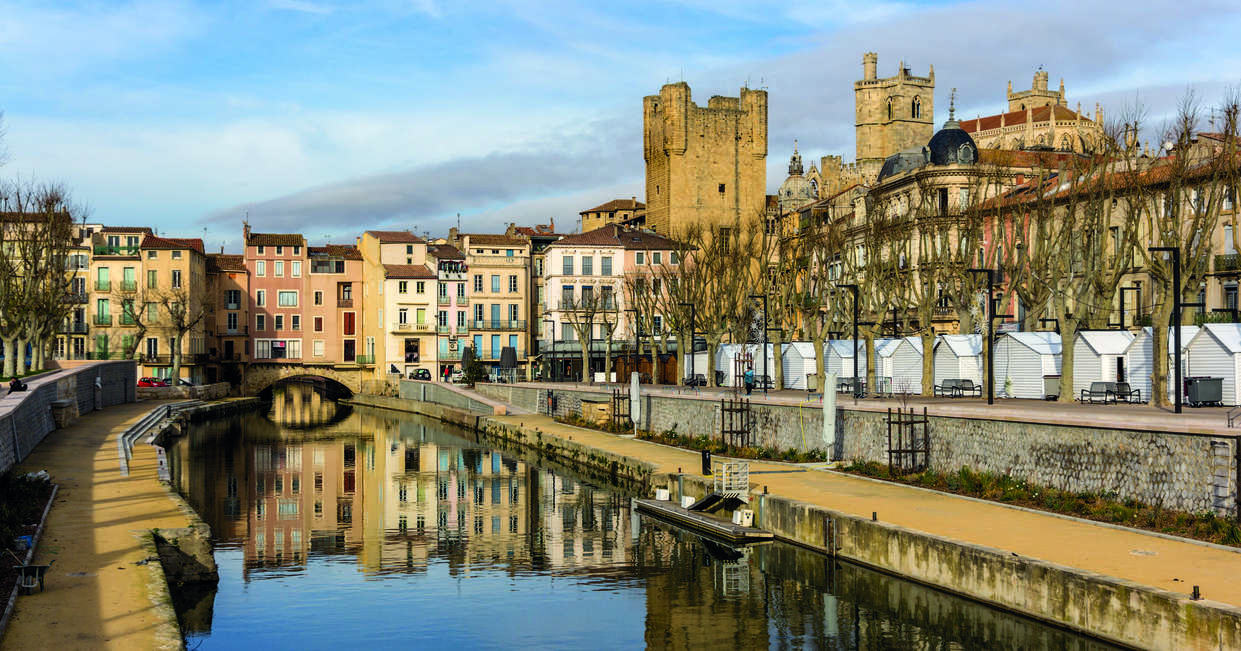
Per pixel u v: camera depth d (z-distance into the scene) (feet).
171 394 324.39
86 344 357.00
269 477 187.83
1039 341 168.86
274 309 404.57
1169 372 143.43
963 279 193.67
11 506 101.91
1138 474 96.02
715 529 122.93
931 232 204.23
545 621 93.04
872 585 97.55
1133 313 213.05
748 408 168.66
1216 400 130.41
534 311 417.49
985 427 116.88
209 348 394.32
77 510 108.88
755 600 97.40
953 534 91.45
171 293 354.54
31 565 75.46
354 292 415.44
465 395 308.19
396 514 148.97
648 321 322.75
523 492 167.63
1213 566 76.23
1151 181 171.83
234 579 108.17
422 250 399.85
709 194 409.90
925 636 85.46
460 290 392.27
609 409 226.38
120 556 86.89
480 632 89.86
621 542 125.39
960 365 182.60
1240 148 148.77
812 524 107.86
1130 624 70.33
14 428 141.69
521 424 245.65
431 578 109.50
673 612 95.09
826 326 200.44
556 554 120.06
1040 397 164.55
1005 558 81.51
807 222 290.35
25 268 261.03
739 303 287.69
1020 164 287.07
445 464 207.10
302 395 474.90
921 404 148.36
